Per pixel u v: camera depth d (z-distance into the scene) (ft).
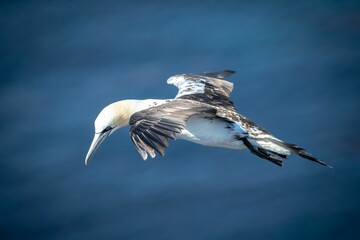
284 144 49.32
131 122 43.37
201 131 49.34
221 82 57.00
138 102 53.67
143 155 41.42
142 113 43.93
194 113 44.04
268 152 50.55
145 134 42.27
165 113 43.78
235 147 50.72
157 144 41.65
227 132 49.44
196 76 57.88
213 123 49.32
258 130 49.98
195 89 55.62
